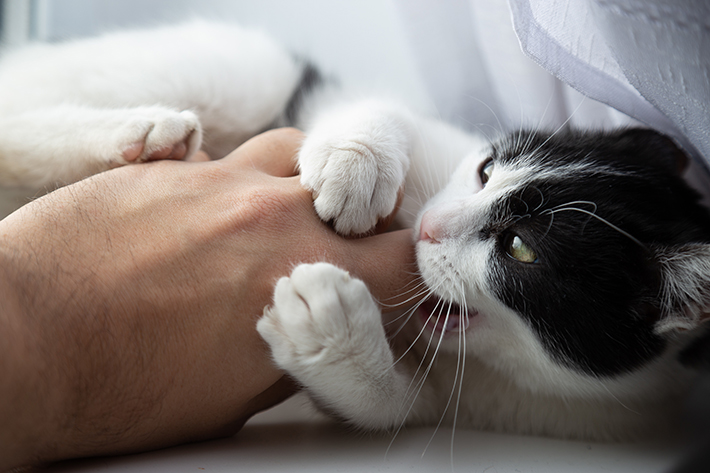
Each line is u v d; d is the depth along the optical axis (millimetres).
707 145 309
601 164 337
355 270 304
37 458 267
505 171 340
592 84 325
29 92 368
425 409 338
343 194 301
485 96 466
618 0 281
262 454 286
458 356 334
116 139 322
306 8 537
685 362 336
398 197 332
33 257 278
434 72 456
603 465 300
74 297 273
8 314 260
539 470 290
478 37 426
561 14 308
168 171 309
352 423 317
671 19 275
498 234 330
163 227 292
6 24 528
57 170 340
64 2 548
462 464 290
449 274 328
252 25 470
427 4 436
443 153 389
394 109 370
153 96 380
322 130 326
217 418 291
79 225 289
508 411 344
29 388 259
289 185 312
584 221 320
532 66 394
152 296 279
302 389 315
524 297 324
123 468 269
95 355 271
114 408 273
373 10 514
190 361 280
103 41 404
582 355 326
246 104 405
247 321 287
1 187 347
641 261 321
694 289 314
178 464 273
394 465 284
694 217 335
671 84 290
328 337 290
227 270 288
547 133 361
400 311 345
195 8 560
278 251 295
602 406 338
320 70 455
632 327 323
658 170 345
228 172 313
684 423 341
